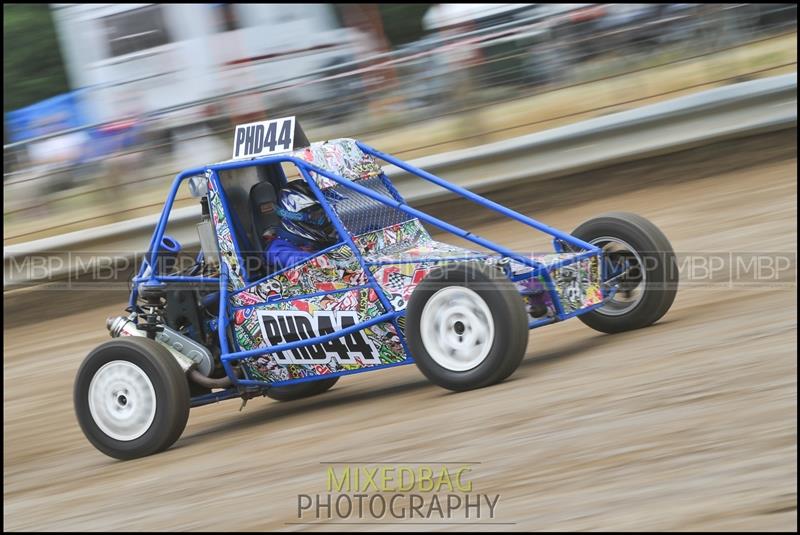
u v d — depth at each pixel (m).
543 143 22.34
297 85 24.06
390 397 13.17
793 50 21.53
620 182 22.55
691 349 12.05
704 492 8.01
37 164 25.09
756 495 7.80
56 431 15.21
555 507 8.26
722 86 21.84
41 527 10.48
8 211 25.31
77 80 27.36
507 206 22.97
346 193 13.14
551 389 11.41
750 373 10.65
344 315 12.63
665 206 20.81
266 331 13.05
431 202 23.27
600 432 9.70
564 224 21.20
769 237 17.41
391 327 12.41
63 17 27.09
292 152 13.06
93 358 12.82
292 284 12.93
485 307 11.61
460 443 10.20
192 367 13.35
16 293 25.02
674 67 22.28
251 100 24.17
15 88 34.91
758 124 21.36
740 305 14.02
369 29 28.02
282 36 26.06
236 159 13.42
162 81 26.36
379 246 13.05
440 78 23.28
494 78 23.12
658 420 9.71
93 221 24.91
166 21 25.98
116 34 26.41
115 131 24.77
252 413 14.78
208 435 13.61
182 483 11.08
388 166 23.30
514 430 10.23
